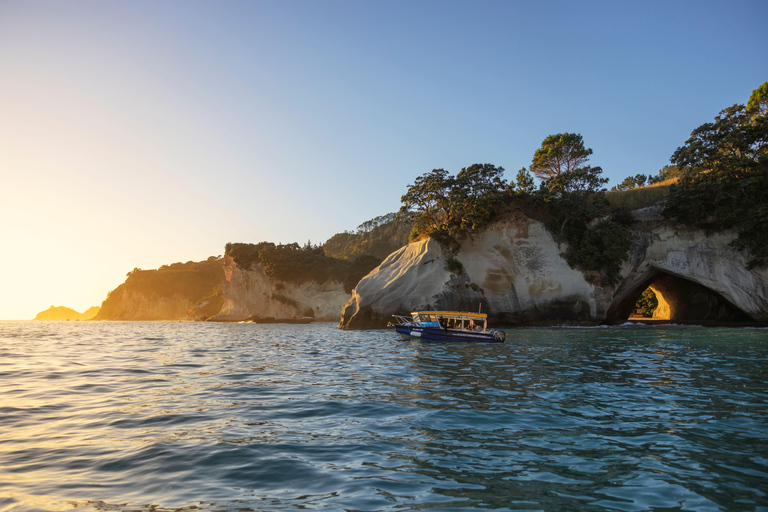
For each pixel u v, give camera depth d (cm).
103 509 610
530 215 5662
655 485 686
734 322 4966
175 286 18200
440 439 920
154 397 1362
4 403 1284
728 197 4906
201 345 3478
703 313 5862
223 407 1217
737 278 4931
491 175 5934
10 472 750
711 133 5134
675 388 1416
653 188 5766
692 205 5041
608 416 1088
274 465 775
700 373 1697
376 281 5794
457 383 1548
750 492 660
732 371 1739
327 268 11050
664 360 2070
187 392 1439
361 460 800
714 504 622
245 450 853
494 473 737
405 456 820
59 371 1948
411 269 5588
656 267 5284
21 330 7406
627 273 5341
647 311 8344
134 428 1016
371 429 995
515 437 930
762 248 4741
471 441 905
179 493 662
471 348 2741
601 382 1533
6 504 621
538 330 4506
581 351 2488
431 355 2402
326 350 2864
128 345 3559
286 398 1331
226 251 11994
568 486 684
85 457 822
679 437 922
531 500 635
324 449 861
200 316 14375
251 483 698
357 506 615
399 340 3575
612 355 2286
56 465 782
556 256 5447
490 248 5634
